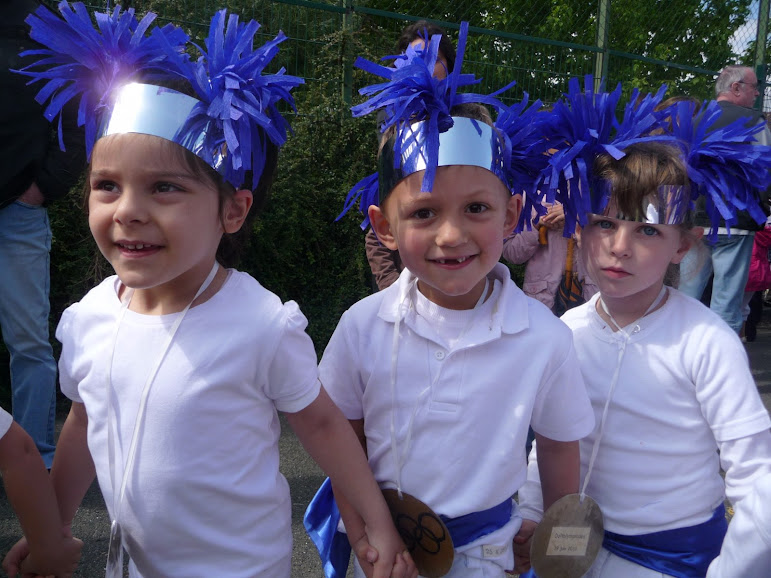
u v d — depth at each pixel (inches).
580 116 64.4
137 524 52.9
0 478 118.0
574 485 62.7
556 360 59.6
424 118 55.4
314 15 186.7
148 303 55.5
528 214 67.0
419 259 56.3
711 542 63.5
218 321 53.4
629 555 64.1
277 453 58.3
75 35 52.2
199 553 53.4
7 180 103.7
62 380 59.2
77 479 60.9
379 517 56.6
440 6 213.6
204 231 51.6
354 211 187.0
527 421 58.7
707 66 271.6
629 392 64.0
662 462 63.2
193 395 51.9
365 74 192.2
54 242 152.3
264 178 59.1
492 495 58.3
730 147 64.2
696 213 65.6
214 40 52.6
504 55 217.0
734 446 59.9
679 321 64.3
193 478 52.1
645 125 62.7
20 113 103.7
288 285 187.2
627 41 247.0
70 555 58.6
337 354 62.7
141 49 51.4
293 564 102.3
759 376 202.4
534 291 113.6
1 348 151.3
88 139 53.1
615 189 61.4
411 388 59.4
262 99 53.1
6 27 103.4
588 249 64.6
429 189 52.8
